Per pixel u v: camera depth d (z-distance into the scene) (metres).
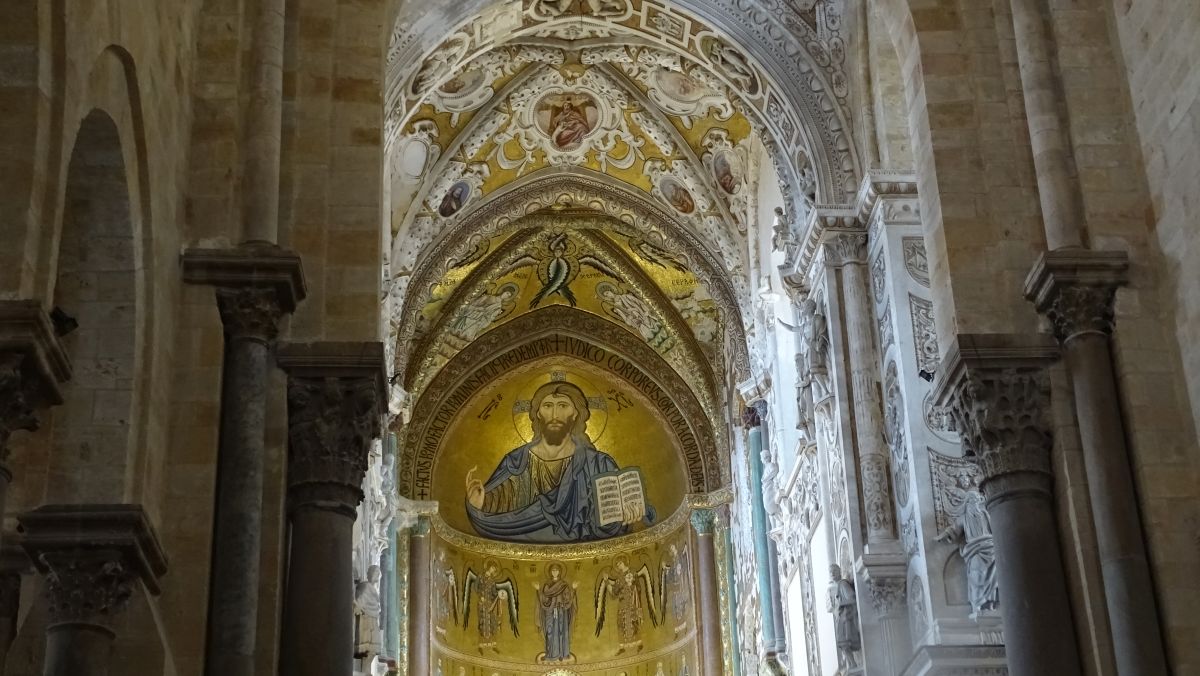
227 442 14.45
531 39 28.78
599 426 39.50
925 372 19.27
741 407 34.75
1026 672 15.43
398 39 24.56
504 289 36.72
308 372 15.36
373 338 15.86
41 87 10.98
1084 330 15.91
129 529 12.58
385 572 33.06
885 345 23.06
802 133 24.97
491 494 39.31
